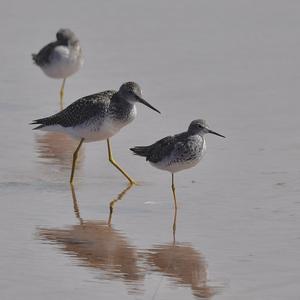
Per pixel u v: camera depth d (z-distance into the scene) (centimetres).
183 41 2739
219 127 2023
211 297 1189
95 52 2628
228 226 1464
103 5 3094
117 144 1939
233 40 2747
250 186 1662
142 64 2523
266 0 3155
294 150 1864
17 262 1307
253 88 2314
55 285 1223
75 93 2320
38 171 1772
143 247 1377
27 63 2578
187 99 2228
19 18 2947
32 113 2164
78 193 1647
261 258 1320
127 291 1209
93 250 1361
